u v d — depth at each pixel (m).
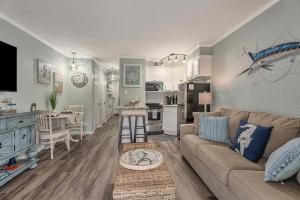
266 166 1.42
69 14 2.71
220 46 3.81
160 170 1.64
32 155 2.85
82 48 4.54
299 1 1.98
